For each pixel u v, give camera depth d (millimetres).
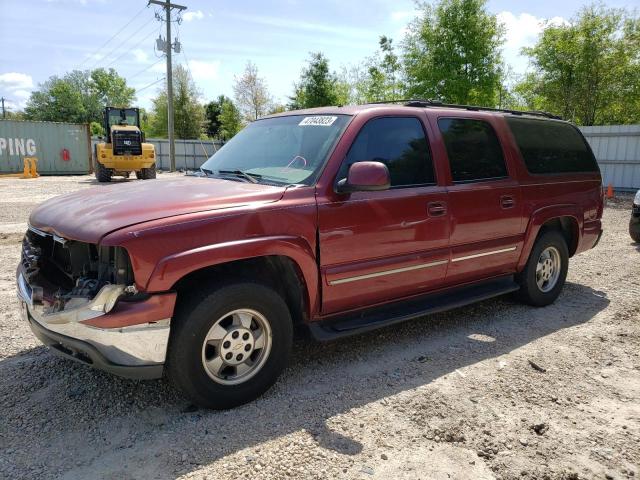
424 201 4117
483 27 22453
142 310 2879
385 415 3258
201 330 3074
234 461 2766
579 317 5227
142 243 2867
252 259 3445
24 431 3016
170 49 28797
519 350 4344
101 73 85875
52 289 3260
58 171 29281
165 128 56125
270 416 3225
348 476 2660
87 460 2758
